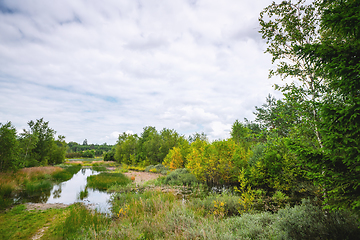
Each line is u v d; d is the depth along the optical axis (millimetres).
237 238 4082
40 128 31297
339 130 2949
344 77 2934
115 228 5539
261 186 11906
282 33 6656
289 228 4152
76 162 54250
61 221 7188
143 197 9617
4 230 6523
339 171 3141
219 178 15758
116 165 44062
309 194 8750
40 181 16516
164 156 33812
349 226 3645
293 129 6156
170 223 5363
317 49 3107
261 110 13867
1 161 16781
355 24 2711
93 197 11656
